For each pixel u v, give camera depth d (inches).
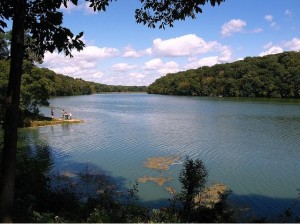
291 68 5502.0
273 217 705.0
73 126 2212.1
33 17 367.2
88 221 442.0
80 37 369.7
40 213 493.4
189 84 7401.6
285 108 3442.4
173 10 434.0
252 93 5954.7
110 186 937.5
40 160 1224.8
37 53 386.3
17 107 352.2
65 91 7519.7
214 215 543.8
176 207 629.3
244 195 875.4
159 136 1790.1
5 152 348.2
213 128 2089.1
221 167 1146.7
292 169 1126.4
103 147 1493.6
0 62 1985.7
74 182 968.9
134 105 4458.7
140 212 503.8
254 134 1827.0
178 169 1122.0
